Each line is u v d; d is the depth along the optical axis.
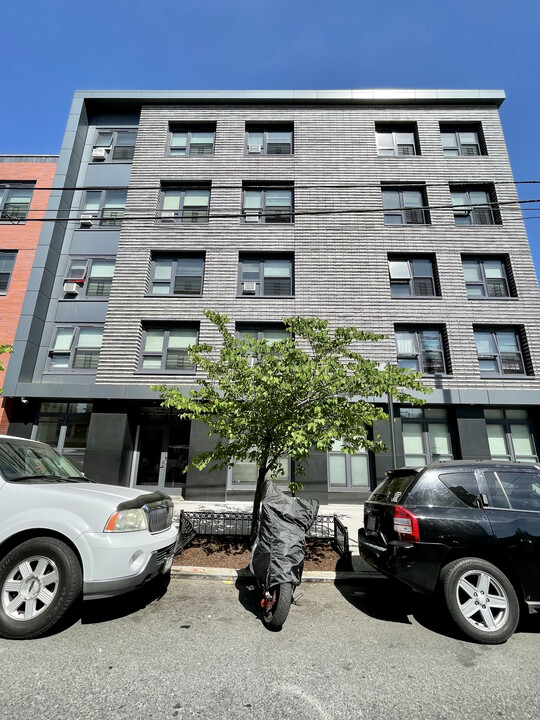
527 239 14.24
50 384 12.31
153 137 15.59
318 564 5.99
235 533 7.01
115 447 12.00
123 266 13.81
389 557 4.11
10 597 3.58
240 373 6.06
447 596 3.79
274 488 4.87
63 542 3.70
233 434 6.01
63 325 13.62
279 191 15.15
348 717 2.55
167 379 12.60
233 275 13.80
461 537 3.94
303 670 3.12
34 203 14.69
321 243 14.14
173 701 2.66
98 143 16.08
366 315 13.39
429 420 12.70
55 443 12.72
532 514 4.10
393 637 3.77
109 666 3.07
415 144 15.88
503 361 13.30
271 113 15.91
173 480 12.63
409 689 2.88
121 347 12.93
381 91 15.83
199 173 15.13
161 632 3.72
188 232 14.26
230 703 2.66
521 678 3.05
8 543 3.75
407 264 14.26
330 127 15.71
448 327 13.30
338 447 12.36
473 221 14.77
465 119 15.80
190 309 13.40
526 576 3.85
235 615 4.21
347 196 14.70
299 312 13.39
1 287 13.85
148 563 3.86
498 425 12.75
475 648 3.56
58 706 2.56
